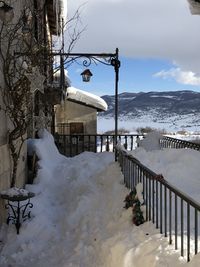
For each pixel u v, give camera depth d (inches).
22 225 269.9
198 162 317.1
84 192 320.2
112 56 383.6
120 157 329.4
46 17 610.9
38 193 342.3
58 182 377.4
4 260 240.1
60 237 264.7
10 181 302.5
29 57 331.9
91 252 218.5
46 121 598.2
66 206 319.6
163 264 153.2
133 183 253.1
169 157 336.2
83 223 263.6
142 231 195.8
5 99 292.2
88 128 832.3
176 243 165.5
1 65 283.4
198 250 161.6
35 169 389.4
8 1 296.5
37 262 234.1
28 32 344.2
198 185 282.2
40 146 405.7
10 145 298.8
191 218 212.1
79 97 822.5
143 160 329.1
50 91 542.0
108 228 231.6
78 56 378.0
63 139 676.7
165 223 180.4
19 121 299.4
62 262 223.9
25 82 312.5
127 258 173.2
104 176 335.6
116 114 426.9
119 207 248.2
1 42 284.5
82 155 451.2
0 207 266.2
